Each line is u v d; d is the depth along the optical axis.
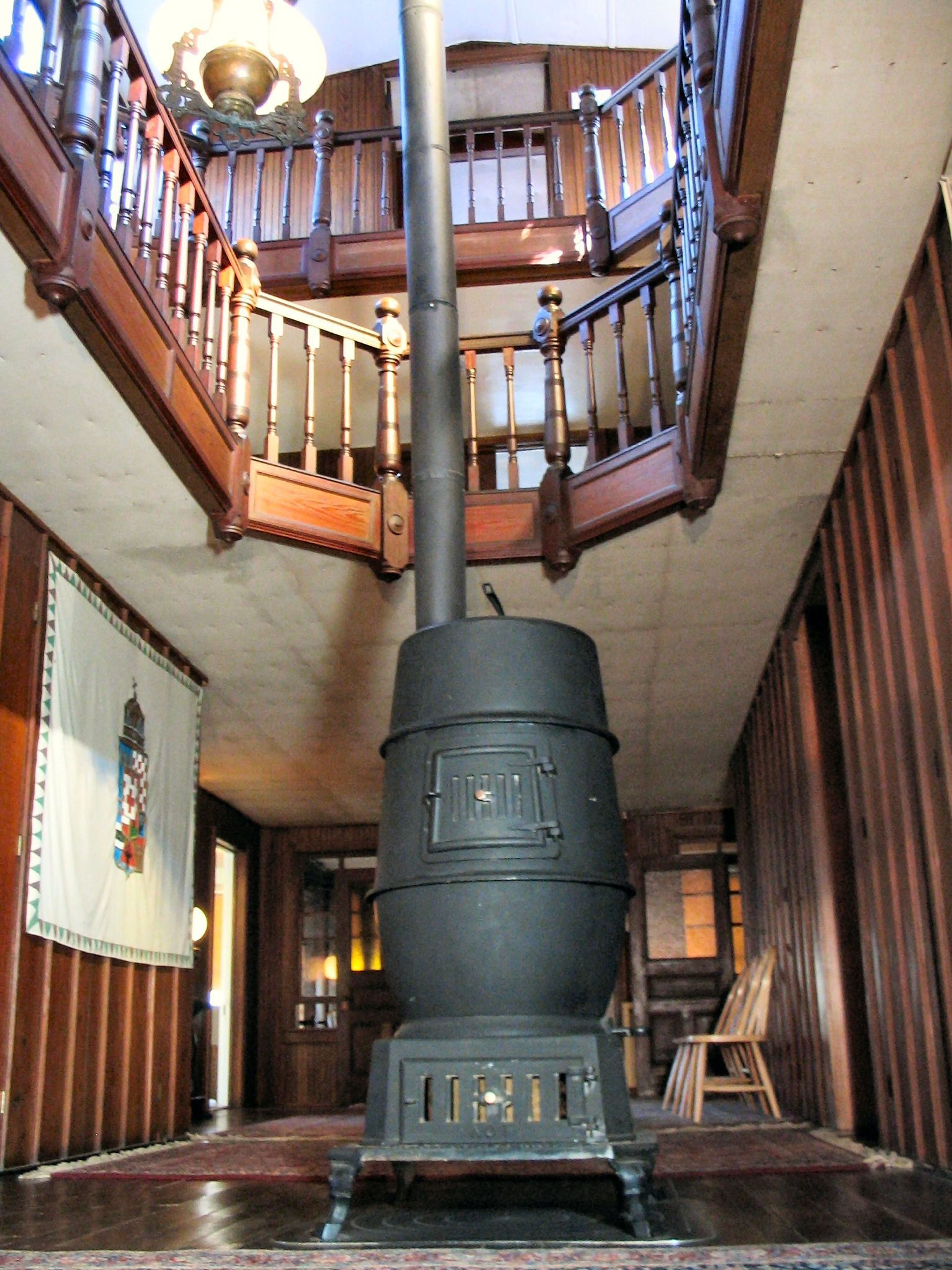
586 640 3.02
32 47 3.55
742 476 4.24
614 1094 2.41
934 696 3.26
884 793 3.82
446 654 2.85
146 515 4.32
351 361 4.91
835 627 4.49
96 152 3.19
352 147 8.19
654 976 8.79
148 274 3.63
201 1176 3.62
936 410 3.09
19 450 3.86
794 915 5.69
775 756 6.07
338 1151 2.35
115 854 4.73
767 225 3.00
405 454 7.56
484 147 8.70
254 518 4.38
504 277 6.91
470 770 2.69
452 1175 3.38
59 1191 3.37
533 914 2.56
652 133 7.75
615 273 6.86
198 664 5.80
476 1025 2.52
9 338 3.27
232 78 4.18
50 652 4.21
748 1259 1.96
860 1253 1.99
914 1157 3.57
